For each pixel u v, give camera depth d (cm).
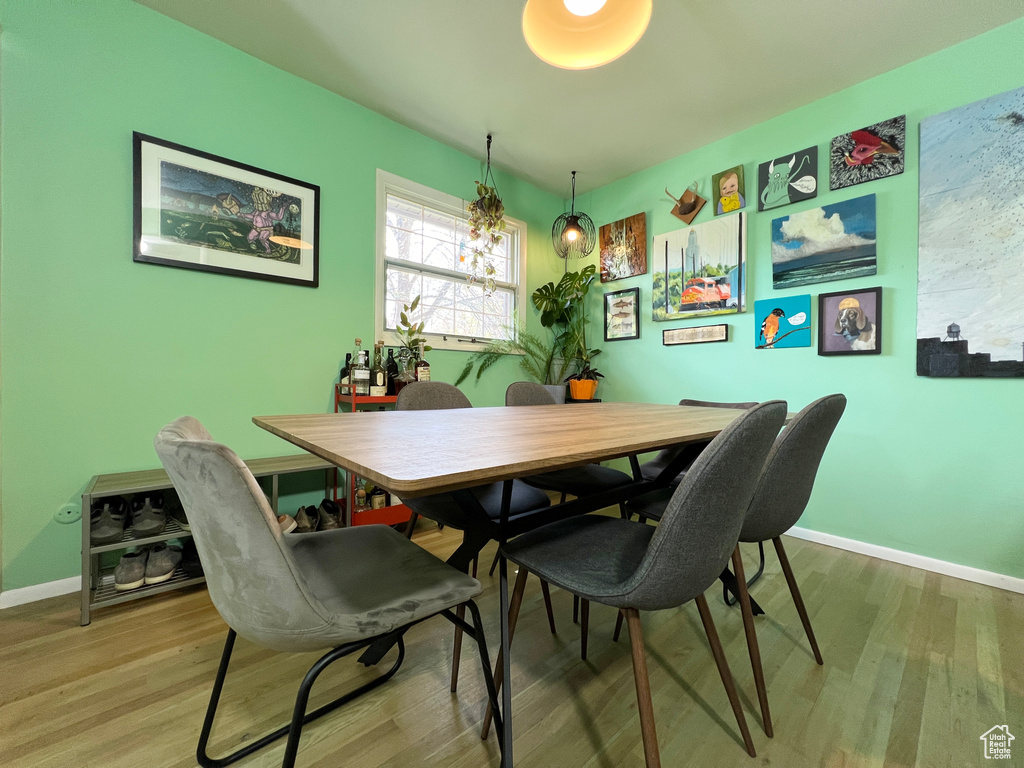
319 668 67
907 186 207
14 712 105
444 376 297
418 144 276
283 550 61
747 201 267
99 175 173
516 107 248
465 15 184
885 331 214
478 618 91
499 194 326
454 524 124
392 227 273
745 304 266
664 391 312
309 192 229
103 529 153
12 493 158
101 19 173
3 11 155
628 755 95
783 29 188
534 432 102
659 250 312
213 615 152
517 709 109
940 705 110
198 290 197
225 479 58
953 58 195
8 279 157
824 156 234
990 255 184
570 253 377
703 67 212
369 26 191
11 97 156
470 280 308
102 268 174
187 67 192
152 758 92
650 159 308
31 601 160
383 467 62
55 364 165
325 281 238
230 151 204
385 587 81
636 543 97
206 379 200
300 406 229
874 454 217
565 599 171
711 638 96
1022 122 177
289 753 65
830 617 154
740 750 96
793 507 111
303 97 227
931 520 200
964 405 193
